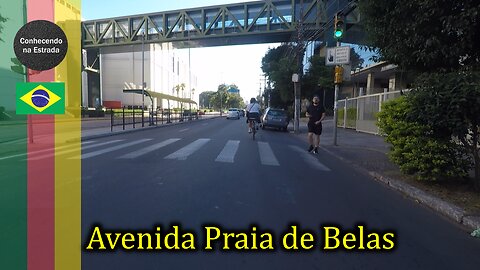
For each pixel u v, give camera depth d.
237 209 5.59
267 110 26.56
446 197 6.30
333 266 3.86
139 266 3.75
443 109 6.23
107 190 6.51
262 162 10.12
